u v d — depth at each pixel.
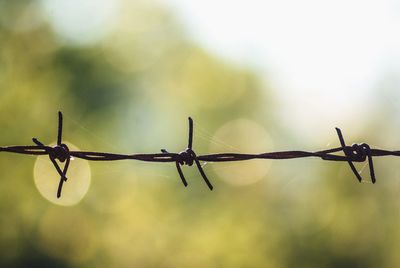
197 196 30.02
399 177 24.17
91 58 24.31
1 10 21.67
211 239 27.84
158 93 32.22
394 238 24.91
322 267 26.09
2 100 20.67
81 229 22.56
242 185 29.94
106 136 25.28
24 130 20.95
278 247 27.12
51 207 21.39
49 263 21.64
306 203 27.02
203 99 36.12
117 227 24.17
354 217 25.45
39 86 21.72
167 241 26.88
